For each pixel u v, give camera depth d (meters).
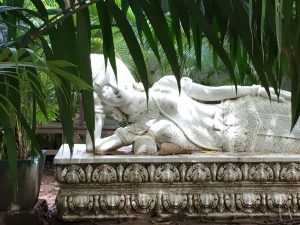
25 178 2.45
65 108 1.09
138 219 2.40
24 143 2.56
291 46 0.98
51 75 0.89
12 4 1.31
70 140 1.09
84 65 1.04
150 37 1.16
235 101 2.76
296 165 2.44
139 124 2.58
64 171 2.35
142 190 2.41
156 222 2.37
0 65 0.84
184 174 2.39
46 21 1.08
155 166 2.38
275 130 2.62
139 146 2.46
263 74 0.99
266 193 2.47
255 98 2.75
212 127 2.63
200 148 2.59
